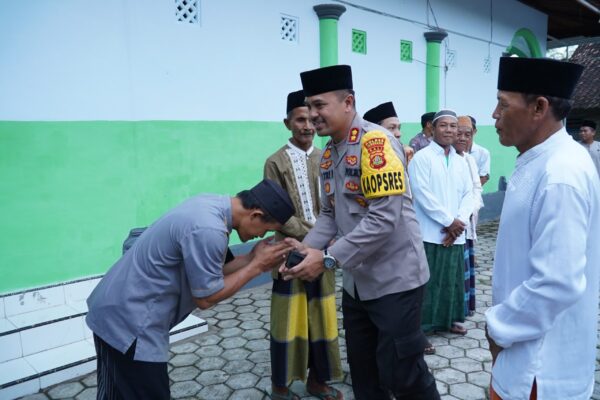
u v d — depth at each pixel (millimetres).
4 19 3484
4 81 3514
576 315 1444
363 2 6363
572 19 11578
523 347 1462
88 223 4023
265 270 2043
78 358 3295
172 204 4590
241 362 3449
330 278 2830
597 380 3084
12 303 3568
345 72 2195
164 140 4473
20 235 3668
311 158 2930
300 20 5574
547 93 1447
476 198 4238
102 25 3986
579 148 1455
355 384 2551
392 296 2229
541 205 1390
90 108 3969
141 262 1920
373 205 2105
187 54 4574
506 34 9578
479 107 8992
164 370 1981
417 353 2258
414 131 7480
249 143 5180
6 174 3574
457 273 3814
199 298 1880
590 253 1426
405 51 7188
